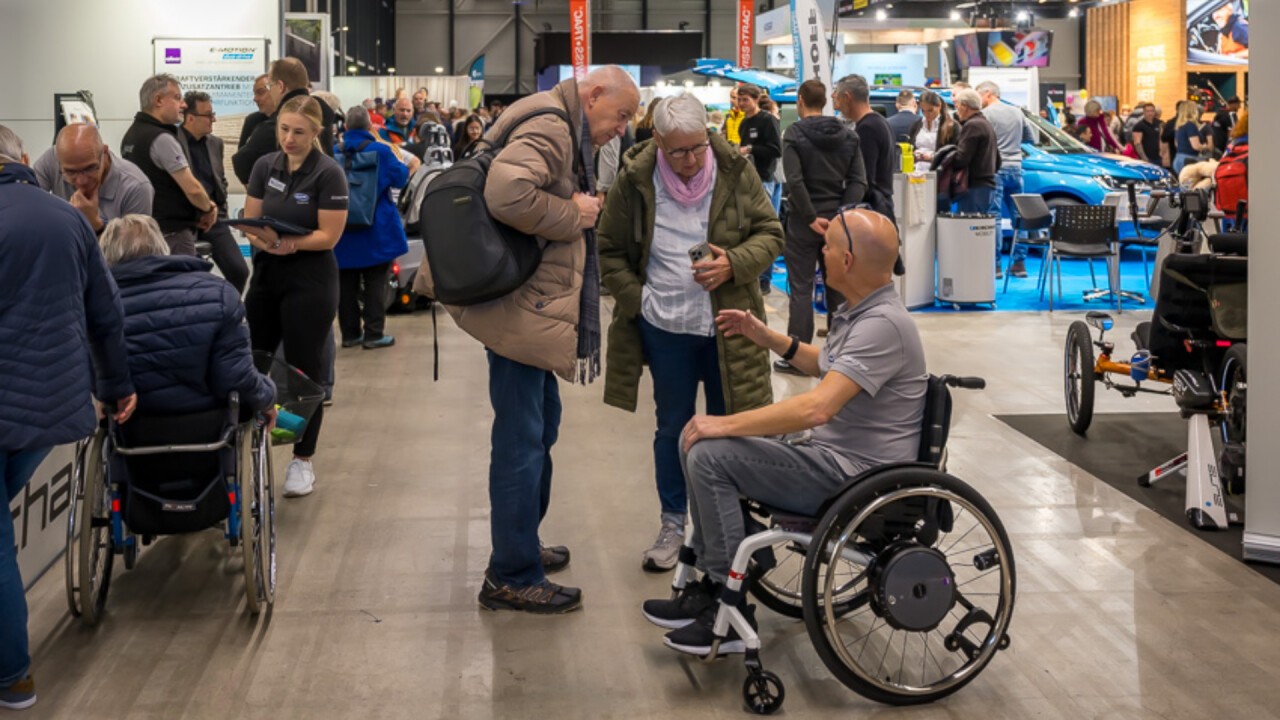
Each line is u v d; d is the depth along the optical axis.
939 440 3.29
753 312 4.07
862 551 3.29
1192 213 6.39
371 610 3.90
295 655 3.56
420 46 32.34
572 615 3.87
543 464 4.12
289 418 4.65
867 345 3.22
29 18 9.67
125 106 9.94
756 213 4.10
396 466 5.52
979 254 9.71
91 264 3.28
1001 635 3.32
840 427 3.34
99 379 3.43
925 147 12.51
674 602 3.60
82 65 9.83
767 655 3.57
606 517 4.83
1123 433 6.03
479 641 3.67
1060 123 19.17
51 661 3.50
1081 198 12.88
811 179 6.89
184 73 10.03
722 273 3.92
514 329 3.61
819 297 10.16
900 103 12.61
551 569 4.25
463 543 4.53
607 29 32.38
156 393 3.66
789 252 7.00
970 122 10.49
